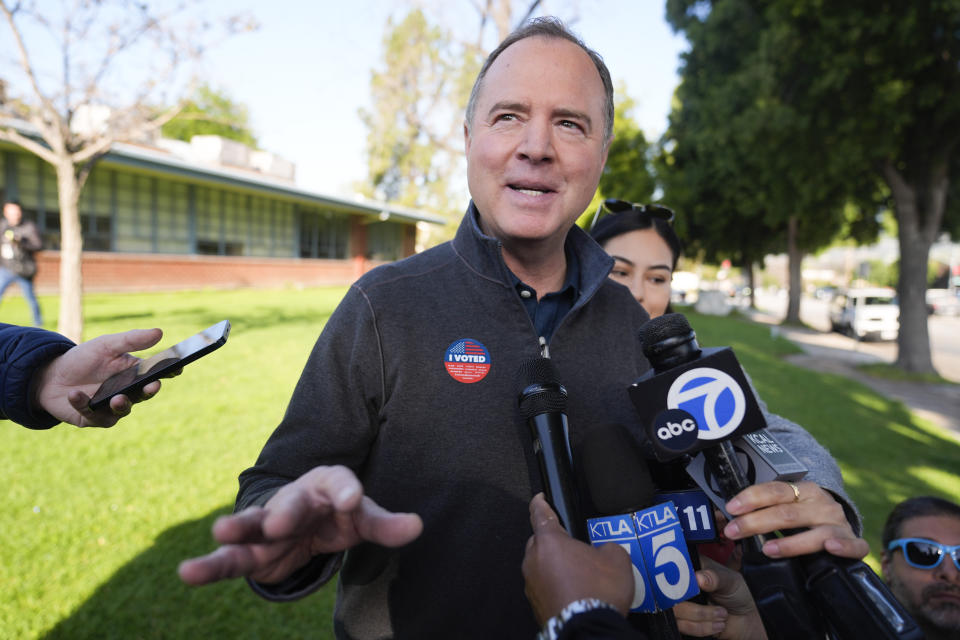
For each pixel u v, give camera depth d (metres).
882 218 18.11
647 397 1.02
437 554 1.14
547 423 1.01
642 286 2.12
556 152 1.16
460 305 1.21
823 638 0.90
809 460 1.23
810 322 26.81
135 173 15.77
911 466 4.96
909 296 11.13
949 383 10.36
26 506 3.24
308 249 23.12
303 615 2.54
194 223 17.72
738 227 23.61
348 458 1.16
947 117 9.18
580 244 1.40
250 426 4.67
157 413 4.91
